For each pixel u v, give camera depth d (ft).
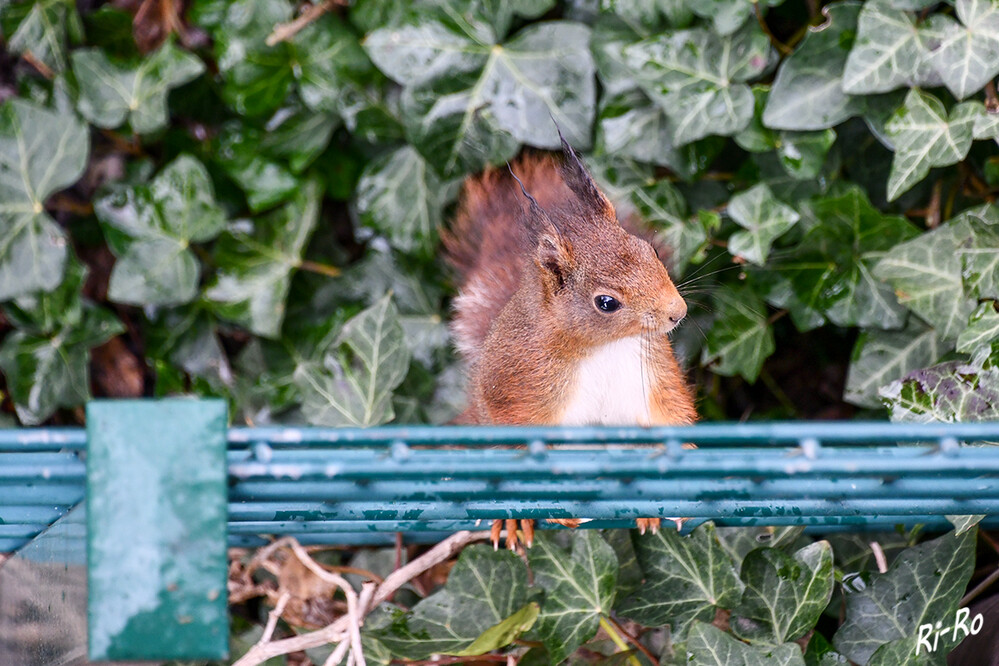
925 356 14.44
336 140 16.53
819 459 8.11
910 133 13.64
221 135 16.20
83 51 15.75
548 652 11.69
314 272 16.66
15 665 9.66
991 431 8.09
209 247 16.62
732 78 14.49
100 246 17.20
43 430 7.95
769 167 15.19
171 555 7.20
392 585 12.29
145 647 7.15
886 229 14.28
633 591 12.42
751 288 15.08
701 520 10.93
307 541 12.73
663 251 14.87
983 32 13.38
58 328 15.94
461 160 15.19
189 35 16.69
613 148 14.87
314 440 7.93
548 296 11.84
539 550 11.85
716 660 11.00
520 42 14.96
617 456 8.22
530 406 12.00
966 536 11.77
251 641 13.17
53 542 9.28
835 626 14.10
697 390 15.58
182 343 16.66
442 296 16.44
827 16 14.07
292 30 15.35
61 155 15.31
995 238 13.21
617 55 14.71
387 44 14.85
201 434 7.30
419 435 8.00
